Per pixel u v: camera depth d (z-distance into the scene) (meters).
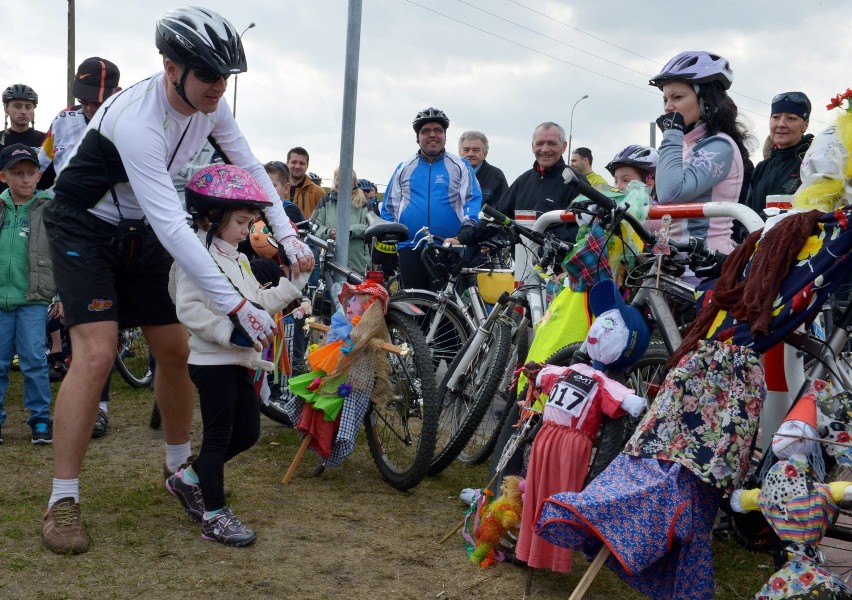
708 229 4.26
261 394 5.26
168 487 3.86
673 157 4.11
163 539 3.58
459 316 5.31
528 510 3.22
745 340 2.88
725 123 4.25
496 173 8.42
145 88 3.43
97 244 3.56
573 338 3.83
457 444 4.48
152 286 3.82
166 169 3.45
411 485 4.31
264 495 4.22
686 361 2.89
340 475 4.64
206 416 3.61
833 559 2.85
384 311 4.52
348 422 4.36
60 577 3.17
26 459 4.75
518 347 4.78
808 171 3.05
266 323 3.40
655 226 4.25
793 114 5.34
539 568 3.36
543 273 4.34
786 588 2.61
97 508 3.93
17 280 5.07
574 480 3.15
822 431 2.70
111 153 3.44
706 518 2.81
